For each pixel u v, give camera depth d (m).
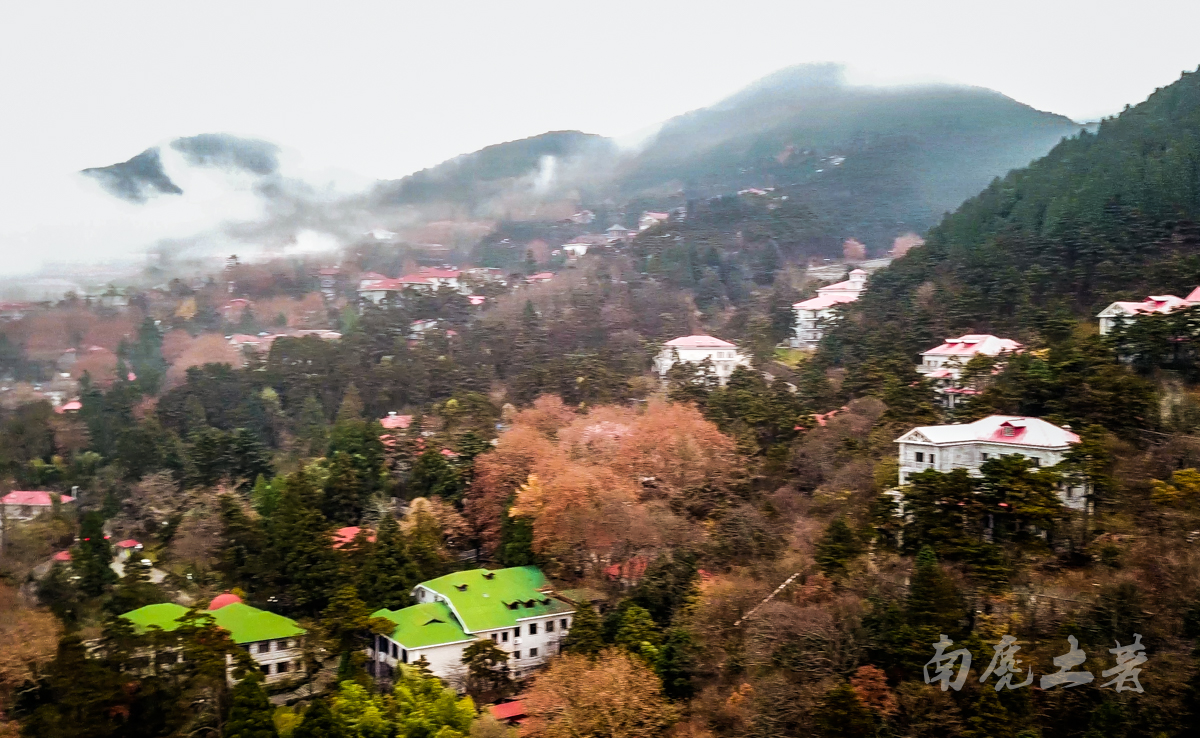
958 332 163.38
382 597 110.62
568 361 197.12
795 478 120.69
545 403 166.50
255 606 114.06
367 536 123.56
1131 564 81.62
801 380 165.75
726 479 121.88
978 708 69.25
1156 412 106.69
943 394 138.00
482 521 131.12
